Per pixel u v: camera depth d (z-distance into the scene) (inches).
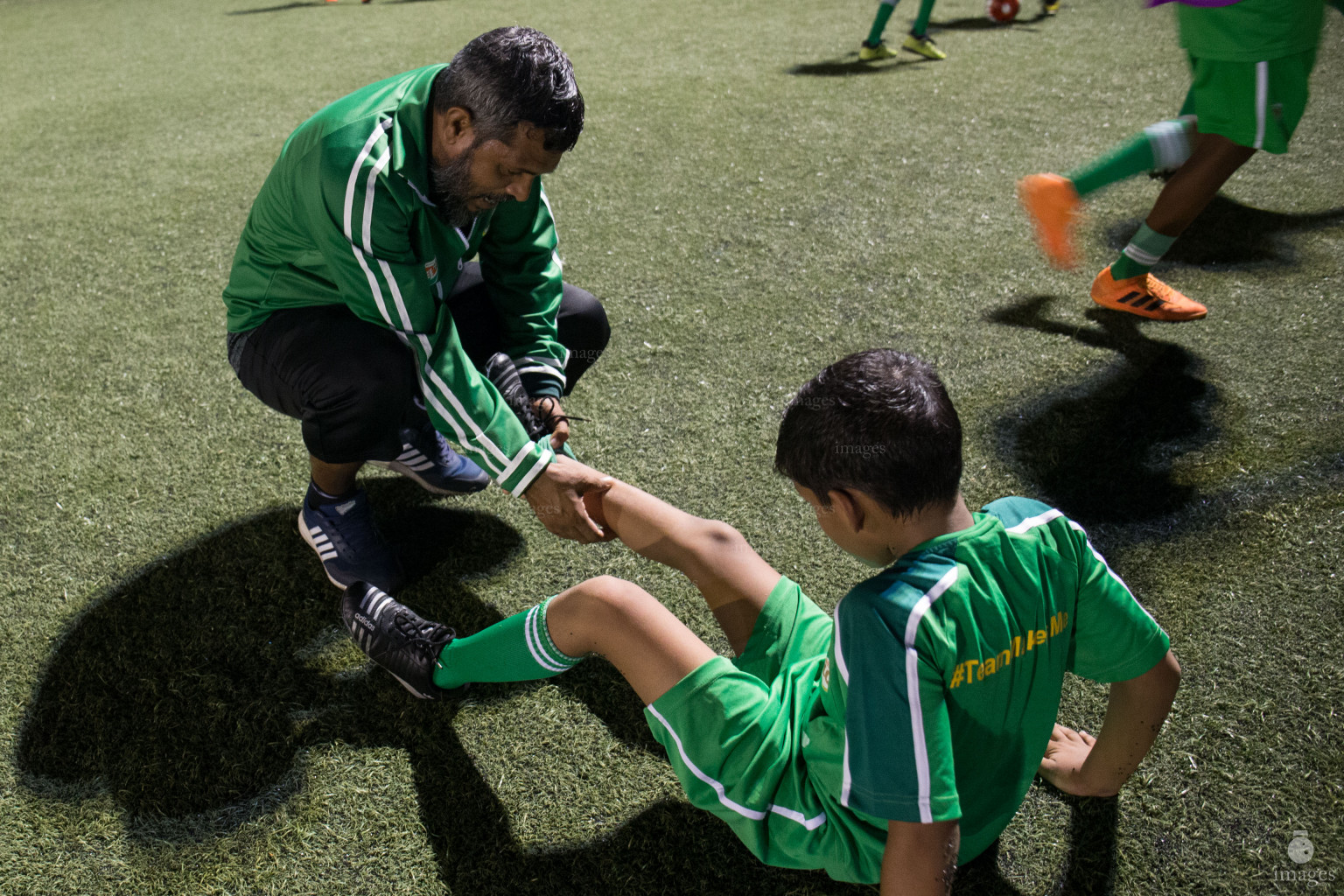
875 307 102.7
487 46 47.9
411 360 59.9
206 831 52.1
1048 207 88.5
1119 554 66.6
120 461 83.6
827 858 39.7
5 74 243.3
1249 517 68.3
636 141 159.0
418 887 48.7
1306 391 81.4
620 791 53.1
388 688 60.3
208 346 102.3
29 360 101.0
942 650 34.0
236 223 135.2
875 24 195.5
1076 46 200.5
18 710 59.9
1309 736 52.6
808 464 36.9
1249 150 85.3
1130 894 46.1
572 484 56.2
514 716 58.0
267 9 324.2
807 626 48.4
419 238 54.2
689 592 66.7
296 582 69.2
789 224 124.1
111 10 344.5
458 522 75.2
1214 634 59.5
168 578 70.1
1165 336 92.8
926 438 34.4
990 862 48.1
